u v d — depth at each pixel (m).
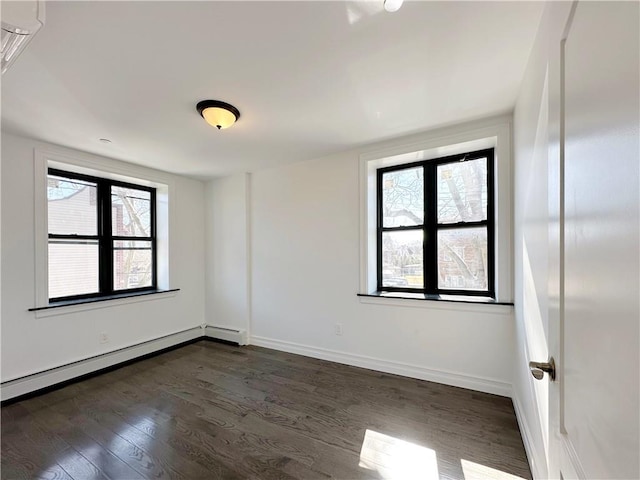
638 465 0.40
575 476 0.63
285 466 1.67
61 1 1.19
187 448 1.83
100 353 3.07
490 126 2.40
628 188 0.43
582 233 0.60
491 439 1.88
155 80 1.77
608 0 0.49
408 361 2.83
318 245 3.35
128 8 1.24
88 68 1.64
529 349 1.69
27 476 1.60
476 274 2.76
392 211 3.17
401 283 3.11
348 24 1.36
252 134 2.63
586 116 0.58
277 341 3.67
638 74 0.40
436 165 2.95
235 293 3.98
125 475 1.61
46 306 2.69
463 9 1.29
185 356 3.47
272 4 1.24
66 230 3.07
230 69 1.68
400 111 2.25
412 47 1.53
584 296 0.59
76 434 1.98
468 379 2.56
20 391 2.49
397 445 1.84
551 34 0.82
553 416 0.81
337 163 3.21
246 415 2.19
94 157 3.08
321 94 1.98
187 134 2.58
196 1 1.21
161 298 3.70
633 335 0.41
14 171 2.53
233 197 3.99
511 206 2.36
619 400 0.45
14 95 1.90
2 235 2.46
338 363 3.20
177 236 3.94
